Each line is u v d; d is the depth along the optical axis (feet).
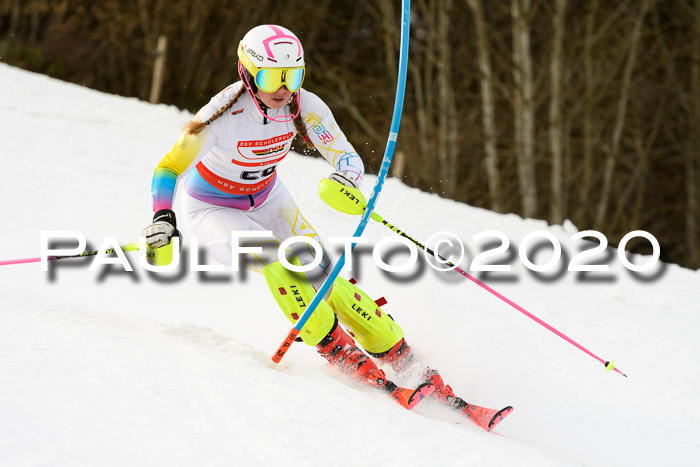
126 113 141.38
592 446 40.81
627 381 51.44
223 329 47.93
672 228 287.07
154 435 25.67
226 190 41.63
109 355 32.12
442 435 30.22
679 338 63.26
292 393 31.55
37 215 68.03
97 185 83.35
